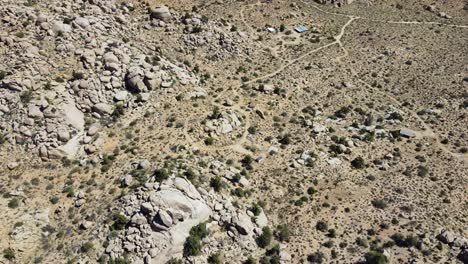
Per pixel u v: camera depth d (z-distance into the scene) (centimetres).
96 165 8325
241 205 7688
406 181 8681
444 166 9138
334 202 8156
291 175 8612
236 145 9119
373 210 8012
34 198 7750
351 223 7788
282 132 9769
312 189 8300
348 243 7456
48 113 8681
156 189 7256
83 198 7669
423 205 8131
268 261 7069
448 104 11044
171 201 6894
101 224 7131
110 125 9094
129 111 9412
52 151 8381
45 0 10825
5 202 7600
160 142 8712
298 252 7325
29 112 8650
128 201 7250
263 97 10856
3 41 9550
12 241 7000
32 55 9425
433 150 9600
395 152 9469
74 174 8156
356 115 10606
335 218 7875
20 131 8550
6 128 8631
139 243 6738
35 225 7300
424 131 10194
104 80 9544
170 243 6750
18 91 8931
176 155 8362
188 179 7562
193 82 10700
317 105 10888
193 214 7000
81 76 9412
